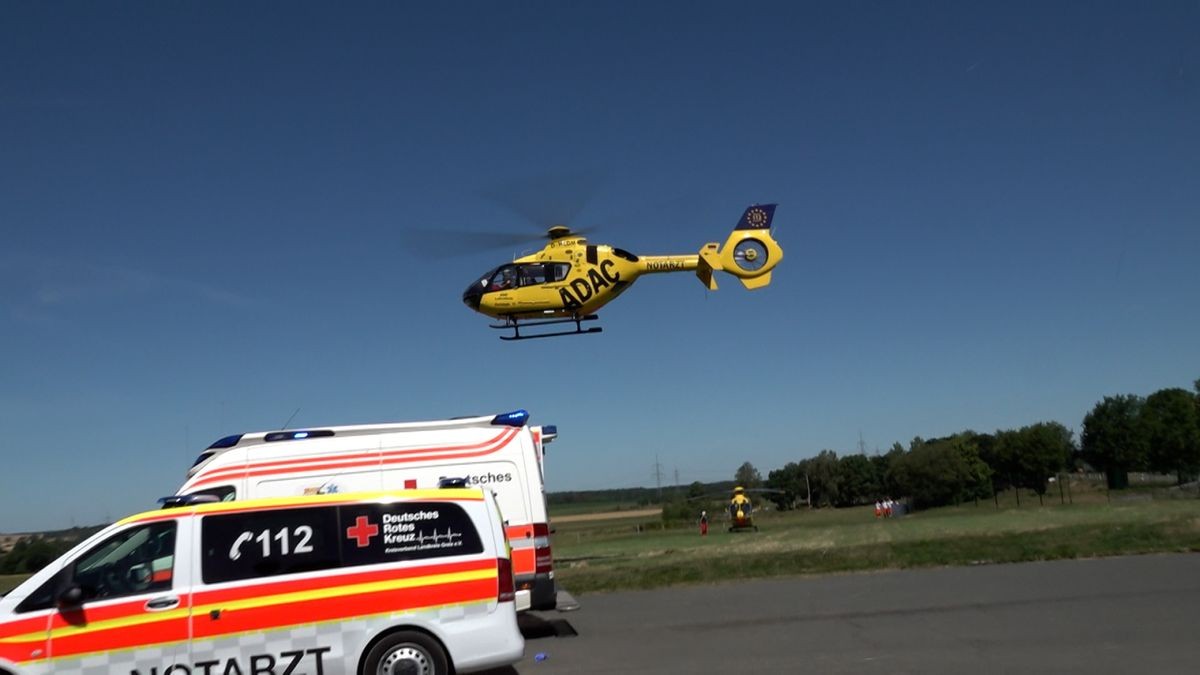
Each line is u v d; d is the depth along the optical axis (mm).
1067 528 18906
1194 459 70188
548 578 11508
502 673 9438
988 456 78562
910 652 9516
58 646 7410
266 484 11266
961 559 16422
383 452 11570
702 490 94875
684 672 9102
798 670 8969
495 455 11742
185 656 7586
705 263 23047
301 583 7871
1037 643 9664
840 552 17281
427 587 8062
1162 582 13188
